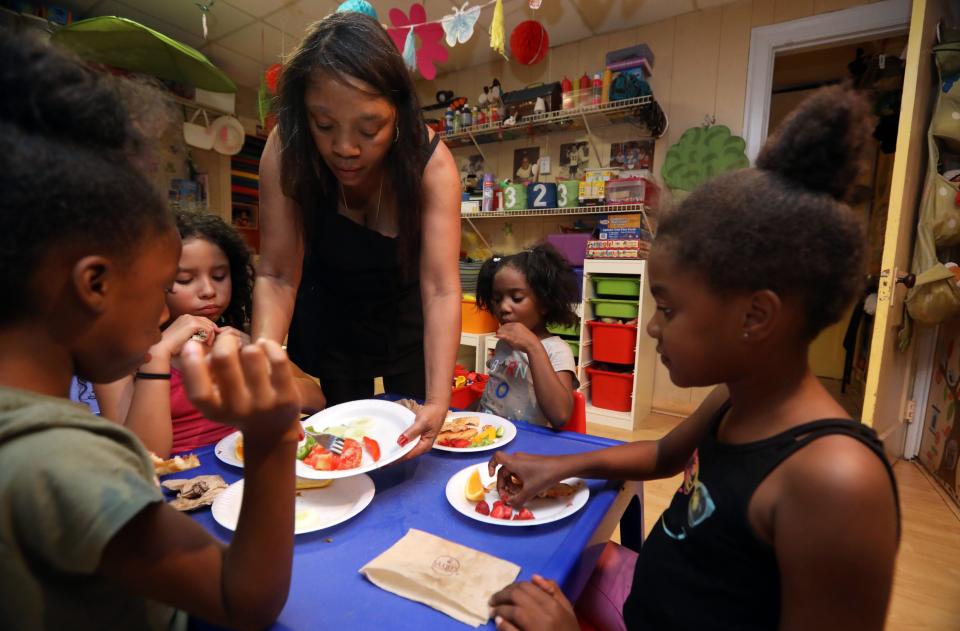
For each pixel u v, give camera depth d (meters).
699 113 2.88
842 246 0.43
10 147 0.33
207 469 0.83
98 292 0.37
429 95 3.86
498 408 1.44
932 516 1.82
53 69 0.35
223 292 1.20
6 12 2.34
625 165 3.09
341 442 0.83
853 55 3.33
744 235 0.44
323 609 0.49
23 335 0.36
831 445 0.42
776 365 0.48
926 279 1.93
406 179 0.98
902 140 1.84
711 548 0.51
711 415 0.72
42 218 0.33
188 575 0.38
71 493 0.33
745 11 2.72
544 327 1.56
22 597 0.34
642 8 2.81
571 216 3.28
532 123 3.08
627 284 2.72
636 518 1.07
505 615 0.47
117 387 1.04
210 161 3.80
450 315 0.97
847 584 0.40
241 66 3.70
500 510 0.68
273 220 1.01
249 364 0.36
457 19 2.12
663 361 0.53
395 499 0.73
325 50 0.77
